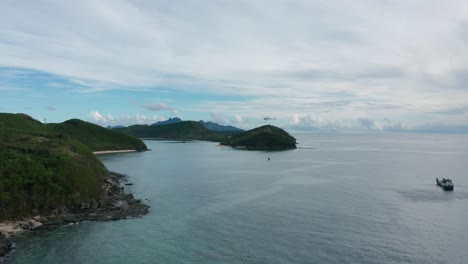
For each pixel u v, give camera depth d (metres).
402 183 134.12
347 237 70.62
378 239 69.31
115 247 66.31
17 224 75.88
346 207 94.69
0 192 79.75
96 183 105.81
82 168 104.50
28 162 93.69
